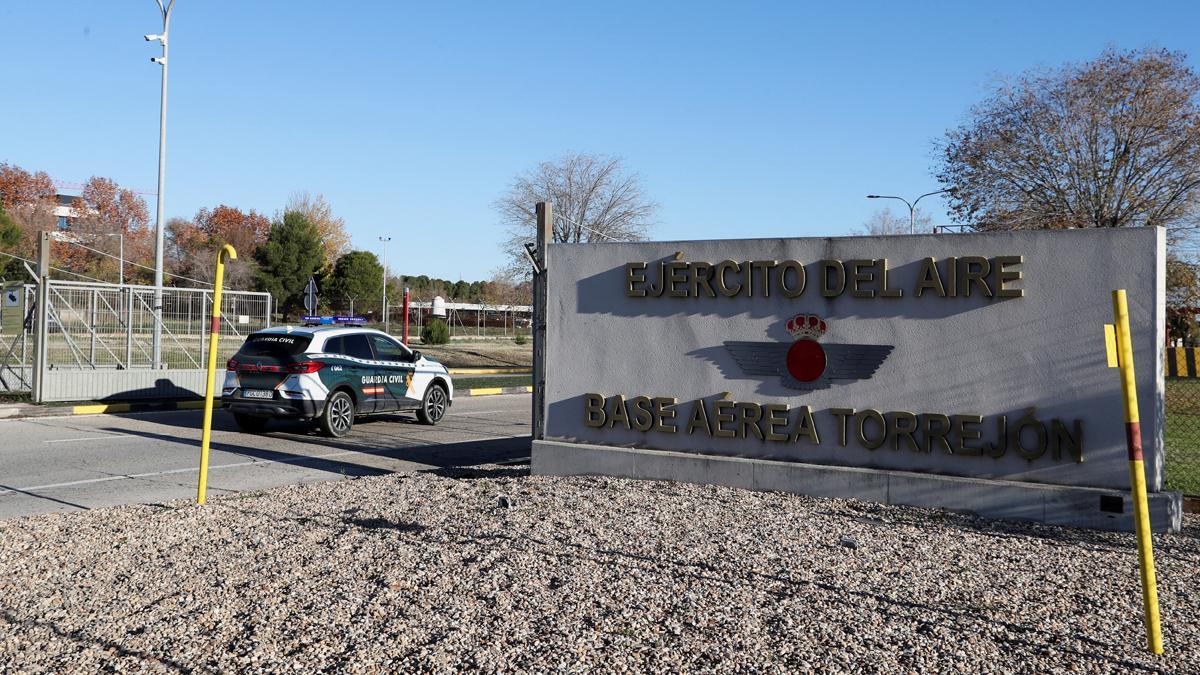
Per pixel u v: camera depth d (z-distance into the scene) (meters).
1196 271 32.06
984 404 8.47
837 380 9.08
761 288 9.42
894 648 4.90
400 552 6.73
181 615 5.41
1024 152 32.97
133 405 19.94
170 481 11.12
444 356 43.44
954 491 8.40
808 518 7.92
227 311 23.05
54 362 20.16
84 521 7.99
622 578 6.09
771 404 9.34
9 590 5.96
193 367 22.39
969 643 4.97
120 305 21.19
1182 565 6.56
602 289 10.26
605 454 10.03
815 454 9.16
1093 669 4.65
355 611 5.45
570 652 4.84
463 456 13.77
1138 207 31.83
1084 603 5.67
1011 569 6.39
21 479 11.21
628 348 10.11
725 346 9.61
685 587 5.90
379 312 76.50
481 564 6.41
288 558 6.61
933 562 6.53
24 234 59.62
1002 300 8.40
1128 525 7.71
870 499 8.73
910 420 8.73
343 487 9.70
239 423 16.41
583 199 45.28
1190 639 5.06
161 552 6.86
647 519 7.81
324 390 15.79
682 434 9.81
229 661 4.73
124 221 80.44
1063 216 32.31
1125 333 4.89
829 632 5.12
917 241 8.73
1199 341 36.19
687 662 4.72
